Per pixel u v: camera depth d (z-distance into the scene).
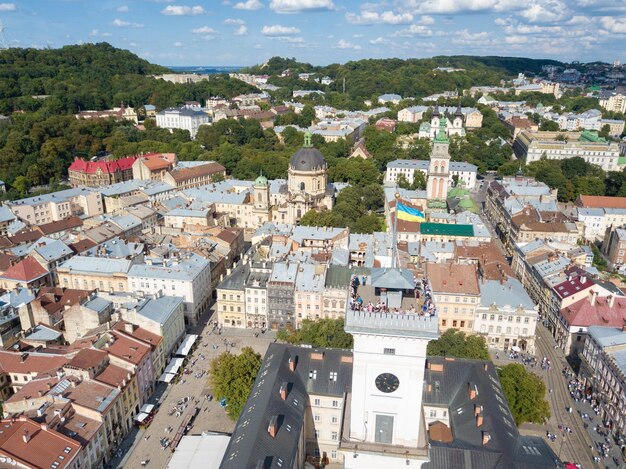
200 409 156.12
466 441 108.31
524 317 189.12
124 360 148.50
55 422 124.19
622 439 142.62
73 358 143.38
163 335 170.38
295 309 199.38
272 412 113.94
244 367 148.12
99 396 135.75
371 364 83.94
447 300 193.12
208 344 192.50
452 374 131.50
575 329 185.12
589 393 165.62
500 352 191.62
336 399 128.12
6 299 189.62
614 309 186.88
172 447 139.88
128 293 189.12
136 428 147.62
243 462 97.88
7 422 122.50
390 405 86.19
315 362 134.25
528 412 138.62
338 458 133.00
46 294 189.12
